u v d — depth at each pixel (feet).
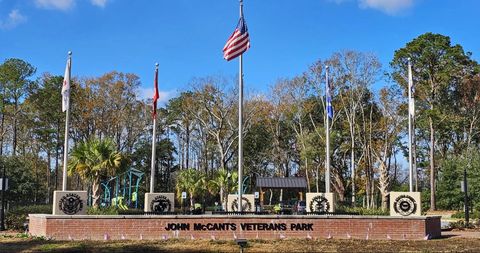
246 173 239.91
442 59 191.01
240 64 79.20
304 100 219.61
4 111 208.85
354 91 203.92
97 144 94.32
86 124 214.69
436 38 192.24
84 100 211.00
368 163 204.33
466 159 159.43
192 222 70.90
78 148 94.43
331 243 65.41
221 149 208.23
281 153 235.81
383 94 208.44
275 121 232.12
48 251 57.57
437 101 198.08
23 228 89.56
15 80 208.44
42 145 224.53
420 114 201.67
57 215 70.28
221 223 70.95
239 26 79.61
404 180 261.85
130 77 218.38
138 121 222.48
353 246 62.85
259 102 216.95
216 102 208.54
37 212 104.63
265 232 70.90
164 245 63.52
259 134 236.63
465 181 100.89
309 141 207.31
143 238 69.87
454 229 92.07
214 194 168.04
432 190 177.37
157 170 249.14
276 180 174.81
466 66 196.13
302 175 236.84
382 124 210.38
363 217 71.46
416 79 197.57
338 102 211.61
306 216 71.46
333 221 71.46
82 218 69.97
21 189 141.79
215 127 219.82
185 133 255.29
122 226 70.18
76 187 227.61
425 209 172.86
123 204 122.11
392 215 73.82
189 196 174.40
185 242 66.28
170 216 70.90
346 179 226.99
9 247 60.95
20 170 144.25
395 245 64.18
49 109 215.72
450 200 160.97
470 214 127.24
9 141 225.35
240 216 71.26
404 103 204.74
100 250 58.80
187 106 220.64
